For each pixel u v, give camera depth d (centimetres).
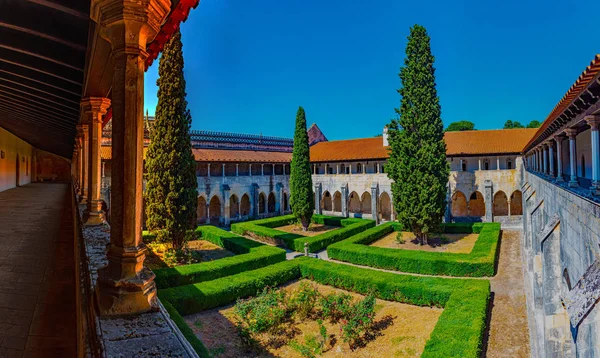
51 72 711
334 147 5059
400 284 1592
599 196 769
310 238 2794
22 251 988
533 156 2711
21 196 2378
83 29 520
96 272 448
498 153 3512
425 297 1522
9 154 2811
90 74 607
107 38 372
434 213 2619
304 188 3469
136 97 361
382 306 1536
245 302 1390
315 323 1339
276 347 1166
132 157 361
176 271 1708
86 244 612
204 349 1027
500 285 1730
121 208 357
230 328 1312
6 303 661
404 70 2805
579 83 813
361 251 2270
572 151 1156
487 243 2342
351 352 1135
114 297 339
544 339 1089
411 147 2678
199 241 2712
